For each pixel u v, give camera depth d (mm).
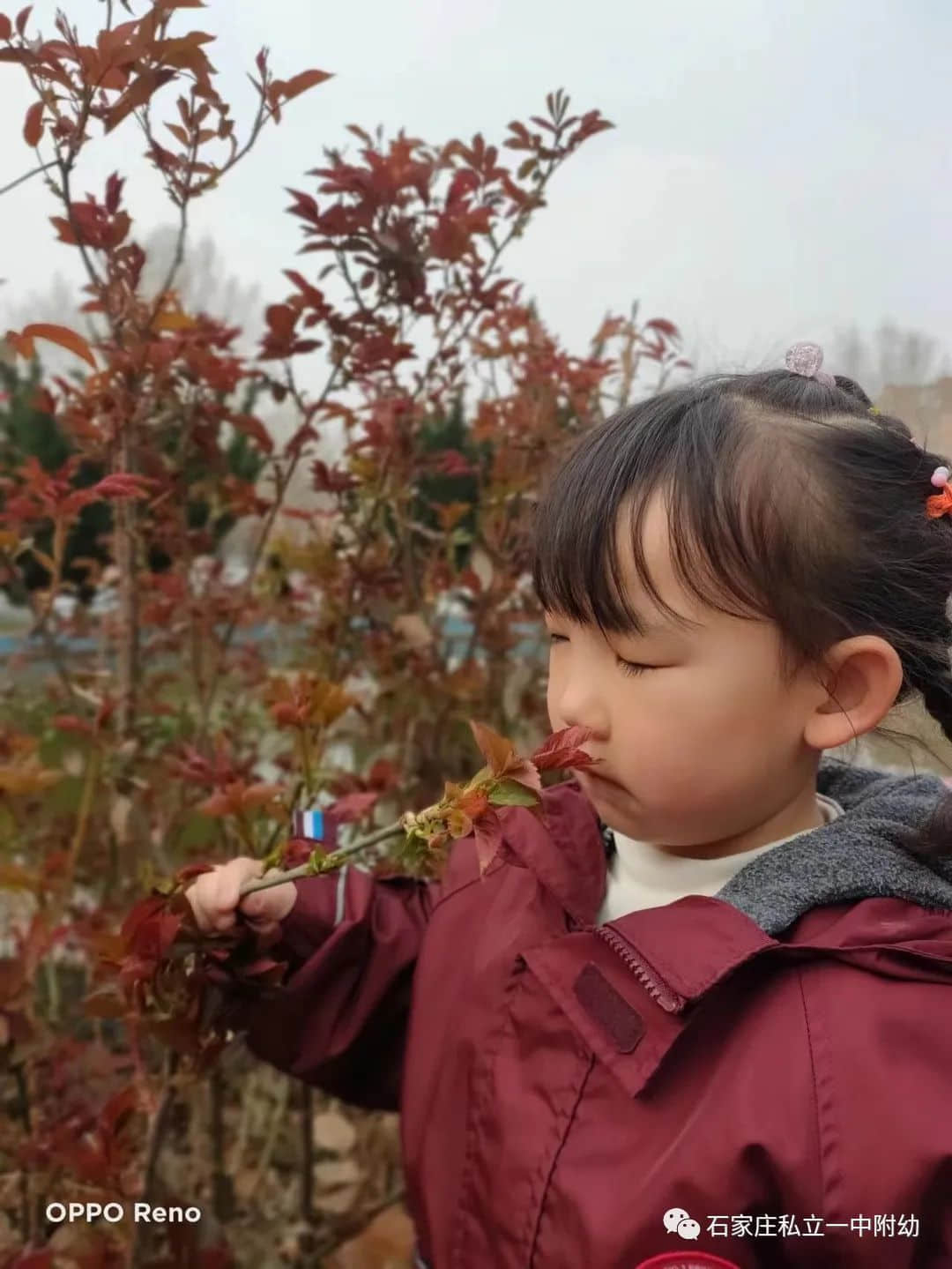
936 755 869
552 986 707
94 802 1472
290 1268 1332
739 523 632
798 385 754
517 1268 667
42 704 1759
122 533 1295
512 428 1517
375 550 1399
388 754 1428
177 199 945
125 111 795
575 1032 702
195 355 1186
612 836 843
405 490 1355
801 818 749
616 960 692
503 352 1527
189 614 1471
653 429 679
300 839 778
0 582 1639
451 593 1616
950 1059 600
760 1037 633
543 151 1300
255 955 775
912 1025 609
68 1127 1006
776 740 666
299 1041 858
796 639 649
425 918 923
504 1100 716
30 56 751
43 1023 1209
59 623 1758
